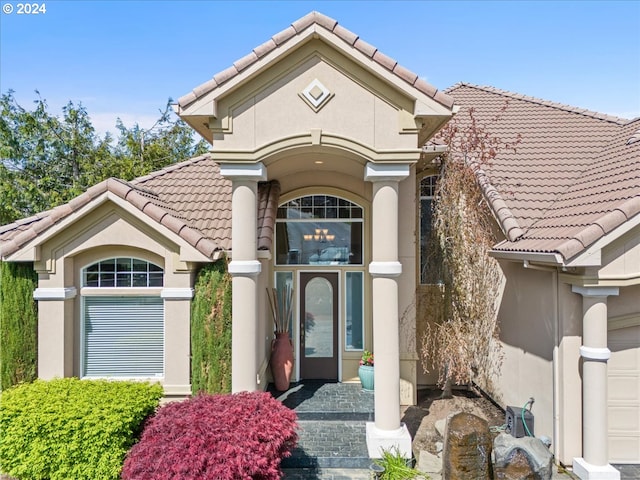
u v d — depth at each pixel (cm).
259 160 933
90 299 1092
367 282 1377
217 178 1452
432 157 1292
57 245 1044
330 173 1331
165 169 1523
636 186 905
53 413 816
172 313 1060
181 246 1030
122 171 3184
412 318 1198
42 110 3008
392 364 912
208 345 1027
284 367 1272
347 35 893
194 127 985
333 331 1380
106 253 1088
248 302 937
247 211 947
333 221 1400
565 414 896
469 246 1213
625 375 916
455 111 909
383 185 940
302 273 1391
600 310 850
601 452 842
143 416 873
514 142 1398
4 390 978
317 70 939
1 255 1011
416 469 869
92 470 801
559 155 1382
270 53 902
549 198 1187
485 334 1270
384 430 904
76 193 2917
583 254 805
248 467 695
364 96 938
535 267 960
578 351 899
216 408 813
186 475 666
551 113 1658
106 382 961
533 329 1038
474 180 1234
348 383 1344
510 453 835
